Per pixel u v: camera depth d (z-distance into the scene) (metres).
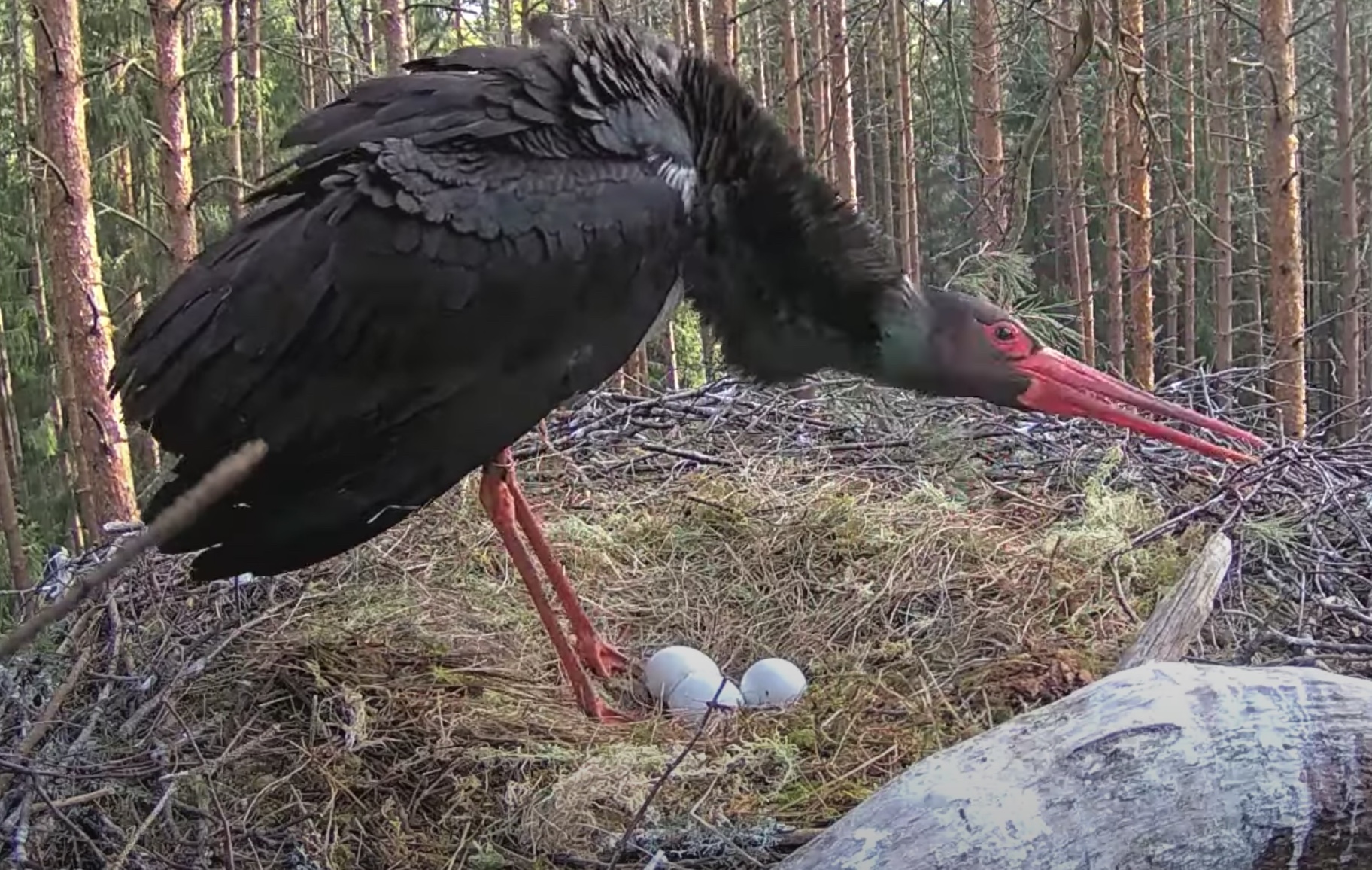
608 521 1.20
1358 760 0.52
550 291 0.77
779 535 1.15
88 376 1.92
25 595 1.12
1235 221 4.36
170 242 2.56
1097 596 1.03
